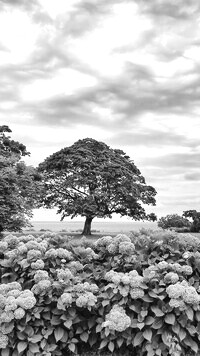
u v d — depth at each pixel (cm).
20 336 446
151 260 538
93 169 3375
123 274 496
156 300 475
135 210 3531
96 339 496
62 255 543
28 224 2672
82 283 522
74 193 3566
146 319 465
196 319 462
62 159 3444
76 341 476
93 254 570
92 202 3338
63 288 488
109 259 557
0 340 434
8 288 485
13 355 446
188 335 459
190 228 3584
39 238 617
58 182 3503
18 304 444
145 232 627
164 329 457
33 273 512
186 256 529
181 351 446
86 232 3447
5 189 2533
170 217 3778
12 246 599
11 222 2598
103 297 485
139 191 3500
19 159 3042
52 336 479
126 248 525
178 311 454
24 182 2747
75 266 537
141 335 459
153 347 453
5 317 433
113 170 3369
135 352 479
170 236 560
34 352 441
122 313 451
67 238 625
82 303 459
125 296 472
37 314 461
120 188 3350
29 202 2833
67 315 475
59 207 3531
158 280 489
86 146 3638
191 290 451
